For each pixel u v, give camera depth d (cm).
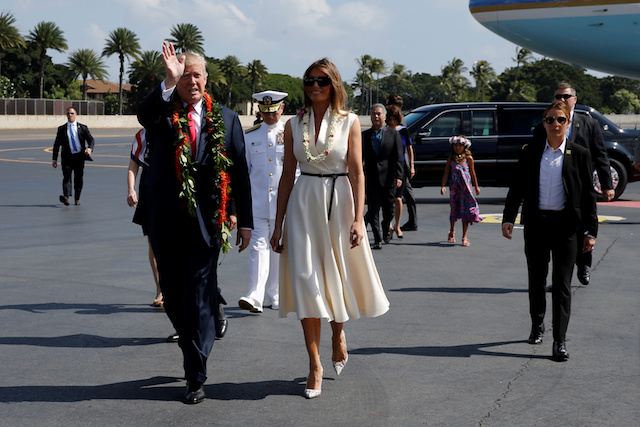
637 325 582
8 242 962
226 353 502
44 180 1886
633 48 1652
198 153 414
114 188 1709
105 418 383
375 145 945
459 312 622
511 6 1727
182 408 398
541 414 392
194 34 12588
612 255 901
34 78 11081
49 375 453
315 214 414
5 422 376
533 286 525
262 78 14262
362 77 15138
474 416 388
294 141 418
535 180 507
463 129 1461
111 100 13088
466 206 966
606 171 710
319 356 464
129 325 572
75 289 695
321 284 412
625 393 426
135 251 904
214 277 421
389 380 448
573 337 547
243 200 432
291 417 386
